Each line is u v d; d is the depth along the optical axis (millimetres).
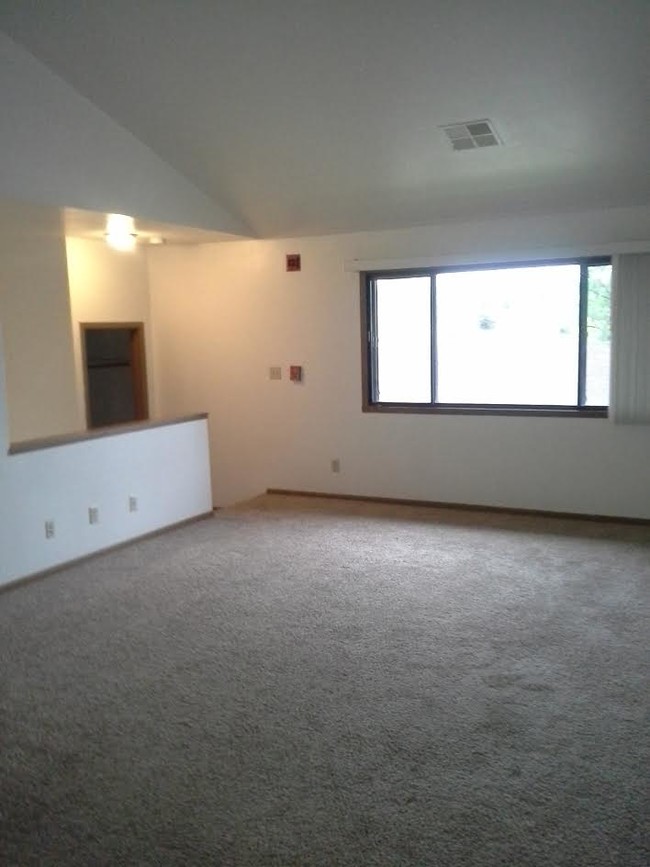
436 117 4453
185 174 5512
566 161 4781
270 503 6590
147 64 4289
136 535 5441
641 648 3508
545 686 3166
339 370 6520
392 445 6391
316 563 4863
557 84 4023
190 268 7047
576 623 3809
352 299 6355
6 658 3574
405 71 4086
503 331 5875
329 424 6645
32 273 5844
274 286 6691
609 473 5590
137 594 4379
